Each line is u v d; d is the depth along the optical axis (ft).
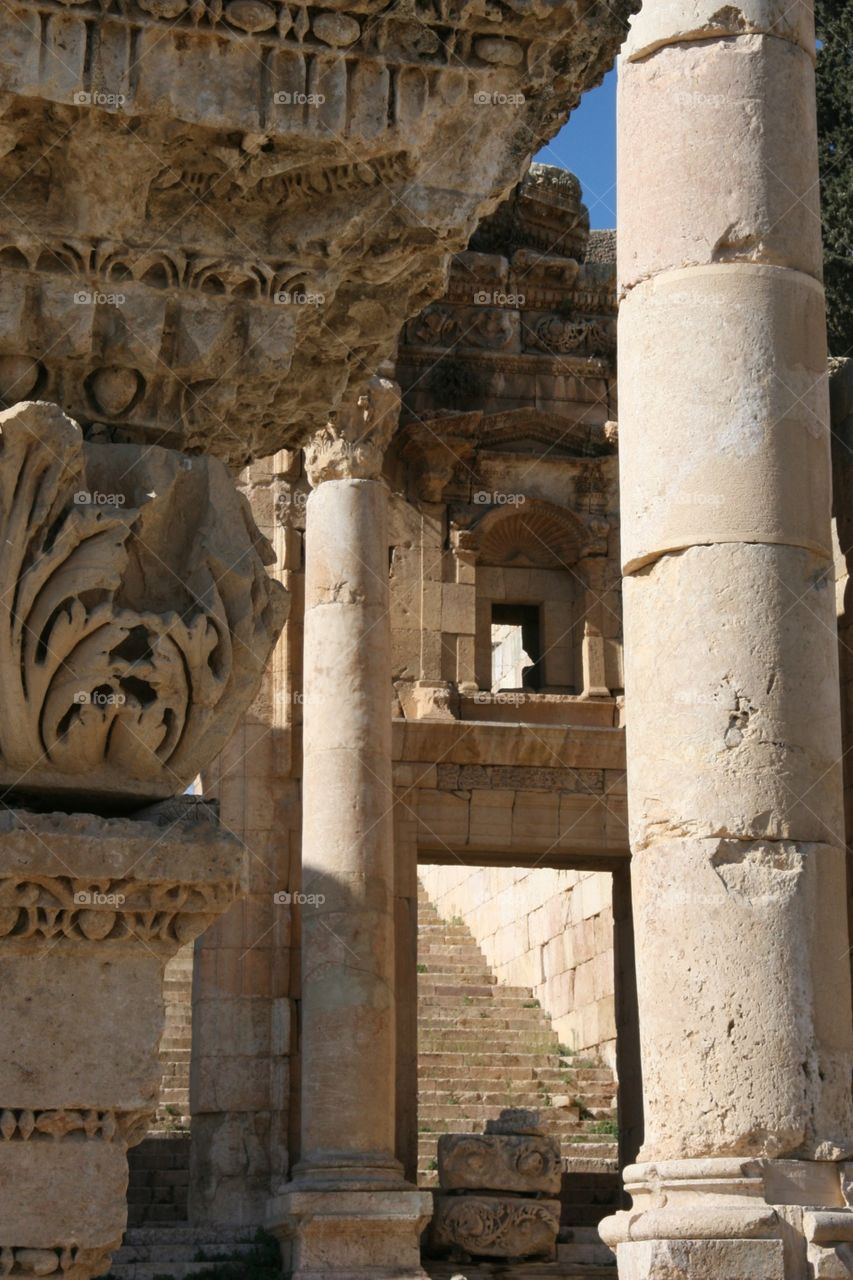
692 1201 42.32
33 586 19.25
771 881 44.11
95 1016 19.70
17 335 20.20
